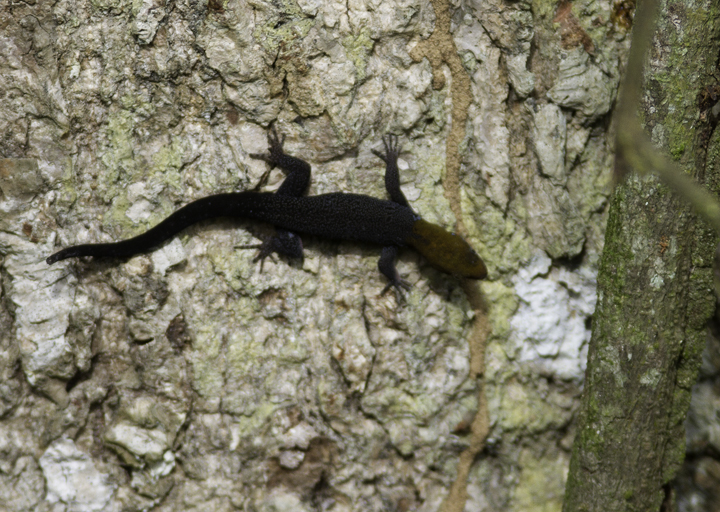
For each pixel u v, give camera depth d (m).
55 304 4.82
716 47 4.07
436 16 5.02
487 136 5.05
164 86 4.97
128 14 4.94
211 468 4.82
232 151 4.98
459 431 4.88
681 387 4.32
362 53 4.99
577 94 5.00
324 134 4.99
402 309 4.93
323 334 4.90
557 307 5.02
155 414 4.80
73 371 4.80
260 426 4.82
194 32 4.92
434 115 5.04
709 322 5.07
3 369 4.80
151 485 4.76
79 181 4.96
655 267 3.98
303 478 4.80
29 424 4.84
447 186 5.07
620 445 4.07
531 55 5.07
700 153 4.05
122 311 4.94
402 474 4.89
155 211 4.95
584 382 4.51
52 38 4.95
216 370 4.87
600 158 5.14
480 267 4.69
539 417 4.93
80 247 4.62
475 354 4.98
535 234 5.04
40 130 4.94
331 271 4.98
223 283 4.93
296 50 4.94
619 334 4.07
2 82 4.89
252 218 4.88
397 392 4.88
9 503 4.68
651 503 4.11
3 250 4.81
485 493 4.93
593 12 5.08
